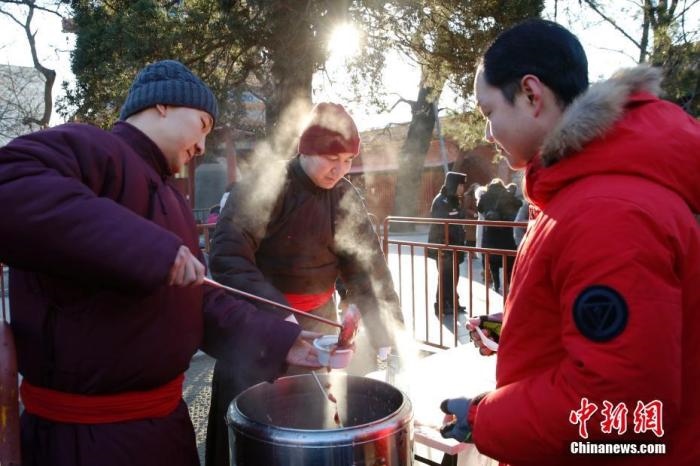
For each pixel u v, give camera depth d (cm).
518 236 669
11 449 121
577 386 99
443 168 2188
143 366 135
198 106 151
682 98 855
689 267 103
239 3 853
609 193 101
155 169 149
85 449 132
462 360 255
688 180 104
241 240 207
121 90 844
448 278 655
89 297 129
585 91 111
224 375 209
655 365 94
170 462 143
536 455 108
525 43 116
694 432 107
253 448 138
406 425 143
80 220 114
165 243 120
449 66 940
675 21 856
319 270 227
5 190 112
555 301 111
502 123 120
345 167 214
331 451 131
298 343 171
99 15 927
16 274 135
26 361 133
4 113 1340
